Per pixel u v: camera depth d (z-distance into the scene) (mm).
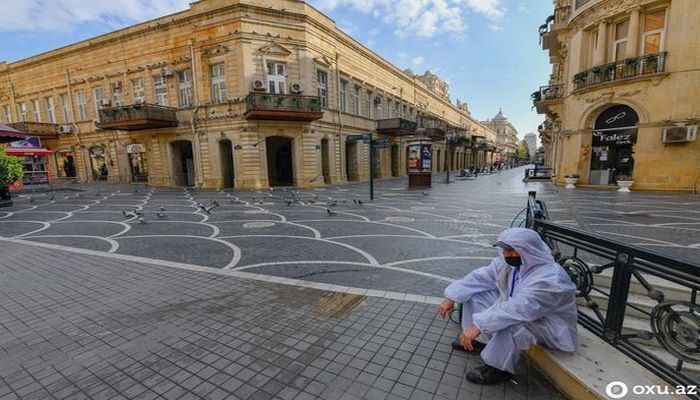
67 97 29750
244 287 4617
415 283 4703
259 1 20641
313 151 23234
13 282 4961
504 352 2469
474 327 2619
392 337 3275
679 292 3309
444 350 3047
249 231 8359
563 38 20625
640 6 14977
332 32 24703
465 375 2691
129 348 3148
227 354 3025
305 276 5039
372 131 31594
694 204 10891
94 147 29031
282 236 7746
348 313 3791
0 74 32719
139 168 27859
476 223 9055
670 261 2068
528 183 24328
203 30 21547
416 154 21234
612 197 13148
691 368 2723
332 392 2512
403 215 10531
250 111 20031
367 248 6605
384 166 34781
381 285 4637
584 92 17297
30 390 2584
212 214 11219
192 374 2748
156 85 24484
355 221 9578
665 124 14734
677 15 14125
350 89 27688
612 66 15938
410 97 40938
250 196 17047
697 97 14008
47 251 6652
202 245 6992
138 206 13750
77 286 4754
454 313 3492
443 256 5992
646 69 14953
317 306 3988
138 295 4395
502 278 2799
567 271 3039
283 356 2982
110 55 25766
